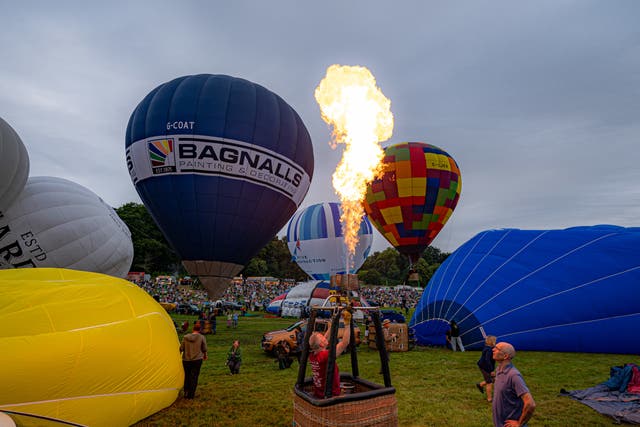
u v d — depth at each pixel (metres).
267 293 62.53
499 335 13.30
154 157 17.89
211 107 18.05
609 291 12.62
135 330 6.89
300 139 20.25
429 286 16.84
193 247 18.27
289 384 8.99
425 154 25.14
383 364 4.07
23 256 16.30
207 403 7.48
